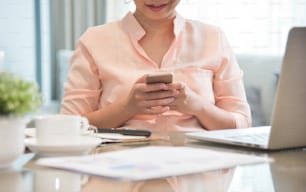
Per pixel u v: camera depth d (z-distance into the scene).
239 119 1.87
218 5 3.64
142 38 1.92
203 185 0.84
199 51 1.94
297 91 1.14
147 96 1.66
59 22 3.67
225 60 1.97
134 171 0.88
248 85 2.76
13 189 0.81
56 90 3.67
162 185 0.83
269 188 0.84
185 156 1.03
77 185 0.82
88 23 3.67
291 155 1.15
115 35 1.92
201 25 2.00
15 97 0.89
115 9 3.68
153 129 1.78
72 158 1.00
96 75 1.92
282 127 1.16
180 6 3.62
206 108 1.79
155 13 1.86
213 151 1.11
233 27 3.66
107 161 0.96
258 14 3.66
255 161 1.04
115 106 1.75
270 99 2.68
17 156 0.96
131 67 1.88
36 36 3.76
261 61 2.77
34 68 3.78
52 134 1.10
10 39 3.74
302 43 1.11
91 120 1.77
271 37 3.68
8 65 3.73
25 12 3.74
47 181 0.85
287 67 1.11
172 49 1.90
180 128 1.79
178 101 1.70
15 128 0.95
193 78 1.89
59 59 3.44
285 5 3.67
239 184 0.86
